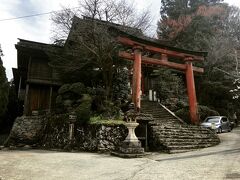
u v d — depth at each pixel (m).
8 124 22.75
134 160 8.45
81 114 12.49
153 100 22.58
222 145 12.59
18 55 19.92
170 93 25.95
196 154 9.54
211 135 13.99
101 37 15.75
